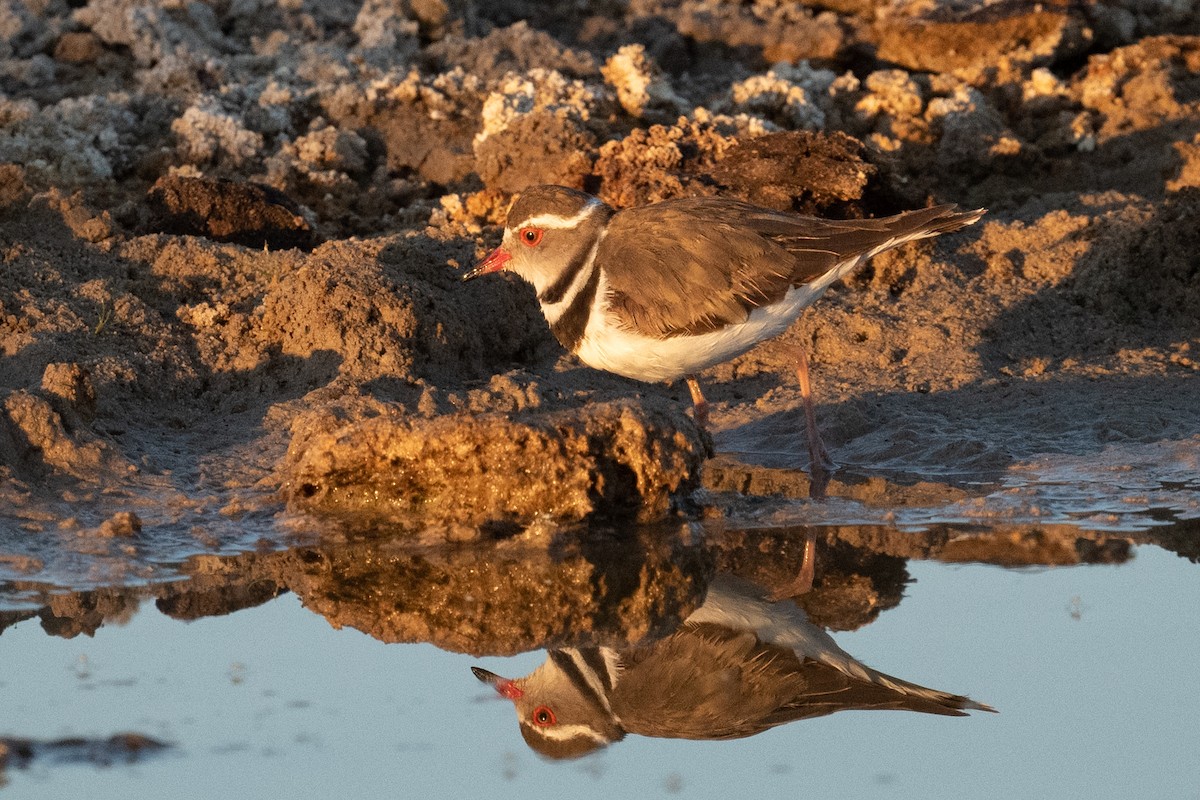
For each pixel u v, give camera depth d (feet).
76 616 31.53
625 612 33.30
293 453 38.11
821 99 62.59
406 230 53.06
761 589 34.24
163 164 56.59
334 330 43.55
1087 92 64.23
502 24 71.46
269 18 66.69
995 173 60.34
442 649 31.30
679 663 31.22
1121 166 60.80
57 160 55.16
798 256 38.60
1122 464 40.37
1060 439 42.11
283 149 57.21
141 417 41.24
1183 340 48.29
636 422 36.91
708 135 54.54
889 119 62.23
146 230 51.19
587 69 63.16
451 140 59.21
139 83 60.95
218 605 32.37
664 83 59.62
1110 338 48.11
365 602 33.06
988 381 45.47
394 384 42.68
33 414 37.58
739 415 44.24
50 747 26.53
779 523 37.29
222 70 61.26
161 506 36.78
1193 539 36.04
